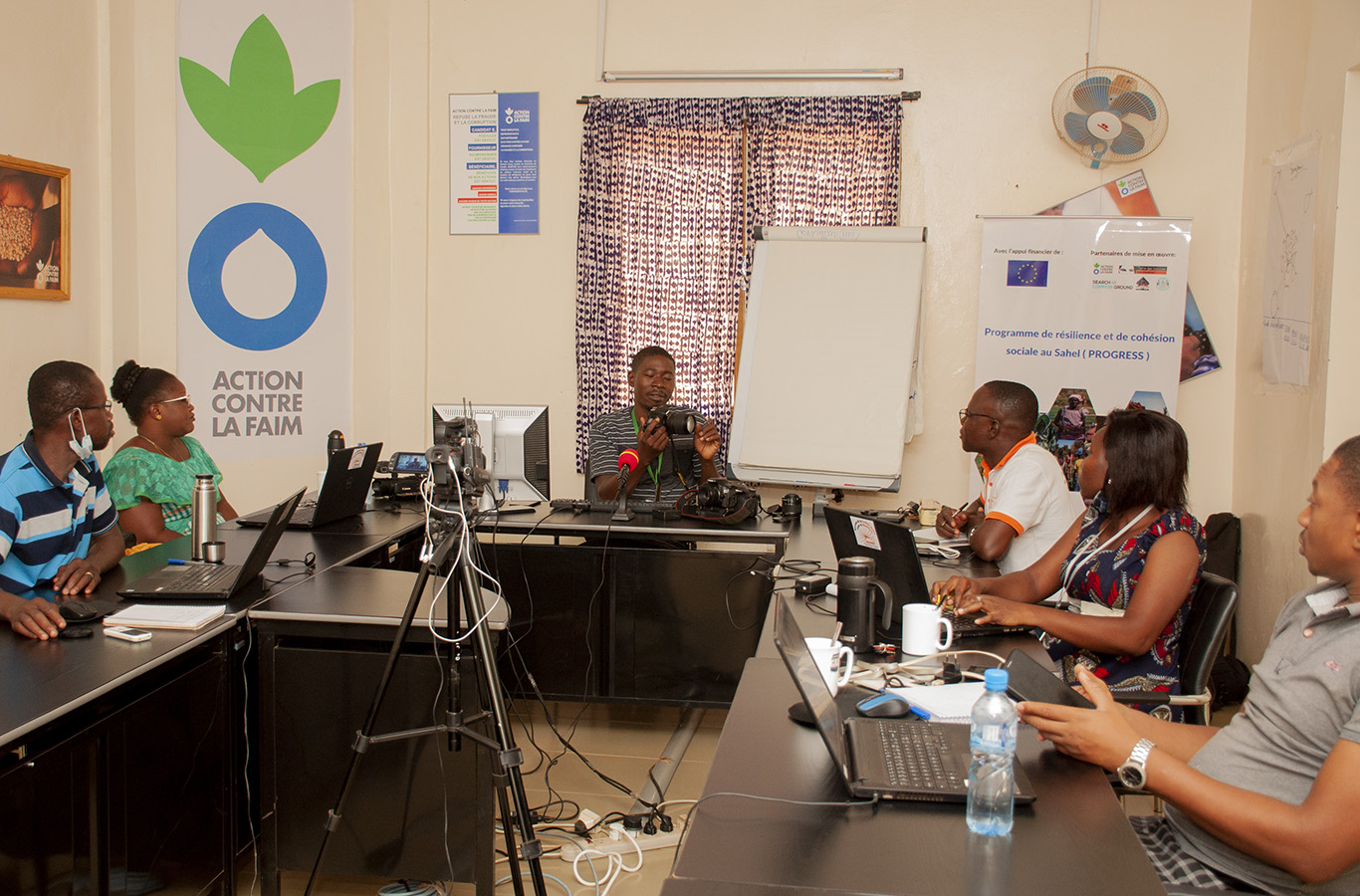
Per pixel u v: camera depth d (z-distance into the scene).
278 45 4.47
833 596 2.44
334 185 4.63
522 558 3.49
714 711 3.86
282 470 4.61
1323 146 3.50
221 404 4.46
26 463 2.34
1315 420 3.52
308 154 4.56
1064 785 1.31
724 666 3.42
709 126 4.55
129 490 3.12
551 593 3.49
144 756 1.92
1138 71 4.30
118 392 3.25
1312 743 1.36
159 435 3.26
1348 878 1.35
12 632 2.00
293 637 2.31
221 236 4.41
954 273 4.50
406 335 4.81
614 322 4.65
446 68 4.72
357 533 3.21
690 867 1.08
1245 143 4.24
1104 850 1.13
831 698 1.49
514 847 2.13
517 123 4.70
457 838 2.18
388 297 4.81
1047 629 2.04
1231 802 1.26
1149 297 4.21
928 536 3.31
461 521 2.08
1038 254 4.29
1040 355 4.32
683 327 4.63
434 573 2.10
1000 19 4.39
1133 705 2.04
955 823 1.19
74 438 2.37
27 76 3.72
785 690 1.68
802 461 4.41
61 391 2.34
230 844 2.21
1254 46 4.15
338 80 4.61
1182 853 1.50
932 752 1.36
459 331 4.82
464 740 2.16
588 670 3.48
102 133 4.09
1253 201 4.14
